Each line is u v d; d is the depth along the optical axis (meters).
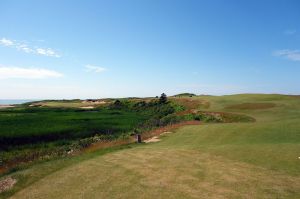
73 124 55.41
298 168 16.36
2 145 37.22
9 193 15.12
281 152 19.92
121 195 13.60
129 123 59.78
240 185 14.06
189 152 21.48
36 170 18.36
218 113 57.50
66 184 15.61
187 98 100.56
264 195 12.77
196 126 37.19
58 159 22.44
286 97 80.31
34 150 34.66
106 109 109.12
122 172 17.06
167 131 35.66
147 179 15.58
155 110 90.69
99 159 20.56
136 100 117.44
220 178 15.19
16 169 21.28
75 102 158.62
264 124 33.88
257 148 21.53
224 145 24.00
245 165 17.34
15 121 58.25
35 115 73.56
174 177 15.70
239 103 74.12
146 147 25.42
